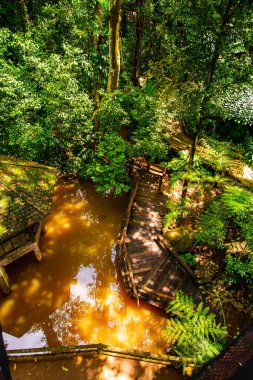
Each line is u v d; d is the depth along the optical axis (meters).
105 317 9.91
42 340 9.31
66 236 12.40
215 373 1.09
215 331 5.28
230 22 6.89
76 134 13.35
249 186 12.23
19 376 7.68
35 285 10.65
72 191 14.34
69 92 12.12
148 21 18.91
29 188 9.77
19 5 16.09
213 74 7.93
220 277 10.28
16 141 11.34
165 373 7.91
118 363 8.07
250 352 1.01
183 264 10.55
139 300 10.22
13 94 10.79
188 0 6.73
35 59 11.52
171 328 5.46
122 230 12.19
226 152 12.31
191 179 9.73
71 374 7.80
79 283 10.88
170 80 8.41
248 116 12.74
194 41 7.54
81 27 13.56
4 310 9.91
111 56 12.86
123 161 13.30
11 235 8.85
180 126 17.00
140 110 14.52
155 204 13.50
